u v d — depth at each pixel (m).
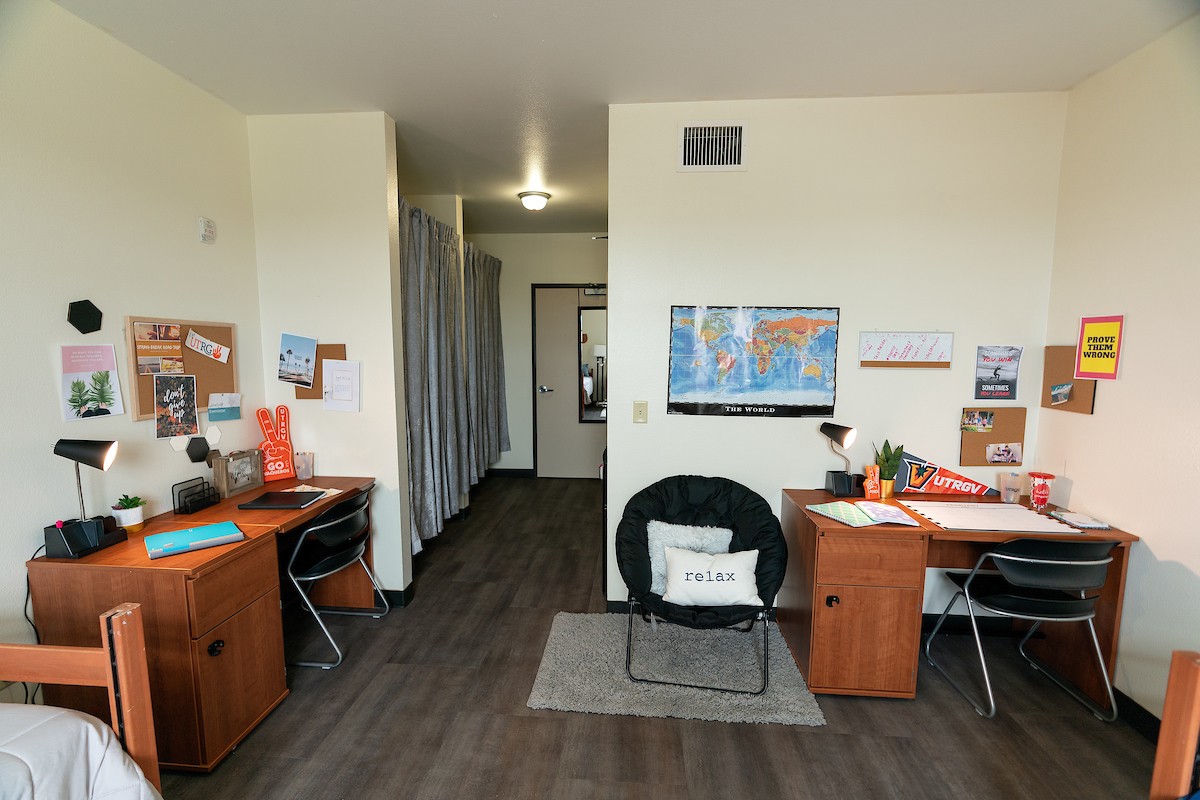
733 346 2.68
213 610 1.79
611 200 2.65
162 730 1.77
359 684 2.28
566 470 5.86
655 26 1.92
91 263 1.95
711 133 2.59
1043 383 2.54
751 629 2.71
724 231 2.63
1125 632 2.08
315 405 2.83
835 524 2.19
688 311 2.68
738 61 2.18
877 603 2.17
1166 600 1.93
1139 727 2.02
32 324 1.76
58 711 1.23
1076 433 2.35
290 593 2.93
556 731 2.00
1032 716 2.11
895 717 2.10
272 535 2.07
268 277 2.79
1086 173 2.30
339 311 2.78
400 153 3.23
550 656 2.47
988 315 2.56
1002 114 2.47
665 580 2.44
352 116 2.68
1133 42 2.00
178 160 2.31
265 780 1.77
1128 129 2.09
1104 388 2.20
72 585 1.73
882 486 2.55
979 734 2.00
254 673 2.00
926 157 2.52
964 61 2.17
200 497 2.32
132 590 1.71
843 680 2.22
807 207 2.59
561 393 5.79
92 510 1.96
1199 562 1.82
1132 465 2.07
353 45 2.05
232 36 1.99
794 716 2.08
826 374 2.66
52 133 1.81
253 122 2.73
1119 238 2.13
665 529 2.50
